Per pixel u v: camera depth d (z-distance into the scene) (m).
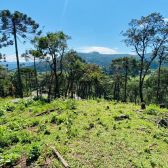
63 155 4.02
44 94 45.31
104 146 4.49
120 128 5.89
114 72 33.44
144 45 17.73
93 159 3.84
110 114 7.82
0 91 36.38
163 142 4.85
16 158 3.91
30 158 3.82
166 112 7.95
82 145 4.56
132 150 4.29
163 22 15.47
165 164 3.67
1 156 3.79
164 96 33.56
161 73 27.50
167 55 19.11
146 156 3.97
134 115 7.77
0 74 33.25
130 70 31.44
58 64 23.02
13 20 16.12
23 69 37.53
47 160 3.87
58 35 17.80
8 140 4.78
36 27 17.86
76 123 6.45
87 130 5.70
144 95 41.53
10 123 6.61
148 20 15.79
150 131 5.68
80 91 47.34
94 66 36.59
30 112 8.91
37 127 6.26
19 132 5.60
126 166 3.56
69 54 23.25
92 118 7.08
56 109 9.12
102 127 6.00
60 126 6.09
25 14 16.61
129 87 41.50
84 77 32.62
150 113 8.11
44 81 38.09
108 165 3.61
